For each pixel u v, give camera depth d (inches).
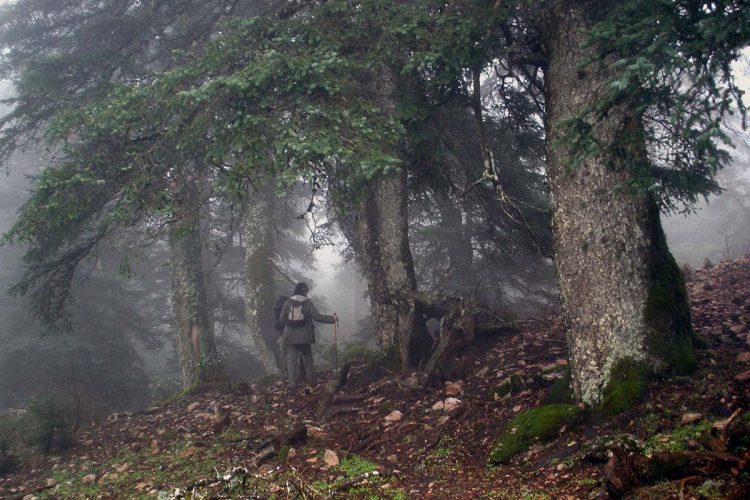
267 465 250.5
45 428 340.5
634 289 216.4
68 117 282.4
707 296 355.9
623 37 172.6
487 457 213.5
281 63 258.8
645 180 182.9
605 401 205.3
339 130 260.2
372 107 274.1
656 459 155.6
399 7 276.7
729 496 130.5
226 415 331.3
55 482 279.7
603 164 223.5
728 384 187.9
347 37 286.8
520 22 284.7
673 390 198.7
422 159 348.2
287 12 327.6
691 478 146.1
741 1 147.6
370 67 287.1
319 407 329.4
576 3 241.6
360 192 317.7
